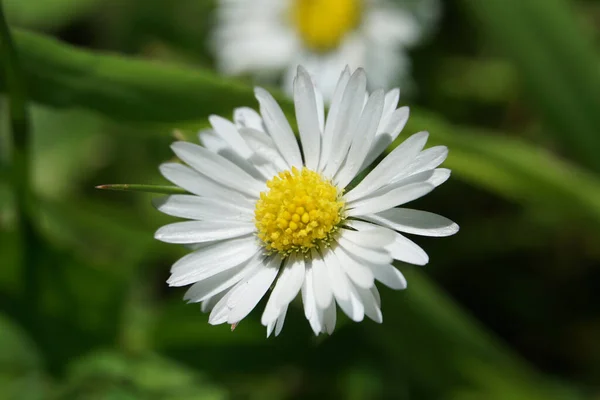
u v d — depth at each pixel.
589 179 0.17
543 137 0.19
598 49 0.19
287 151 0.15
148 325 0.18
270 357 0.18
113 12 0.22
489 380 0.17
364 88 0.14
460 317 0.17
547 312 0.18
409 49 0.20
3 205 0.18
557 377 0.18
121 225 0.19
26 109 0.16
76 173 0.20
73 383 0.17
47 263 0.17
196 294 0.14
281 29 0.20
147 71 0.16
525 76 0.18
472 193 0.19
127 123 0.16
